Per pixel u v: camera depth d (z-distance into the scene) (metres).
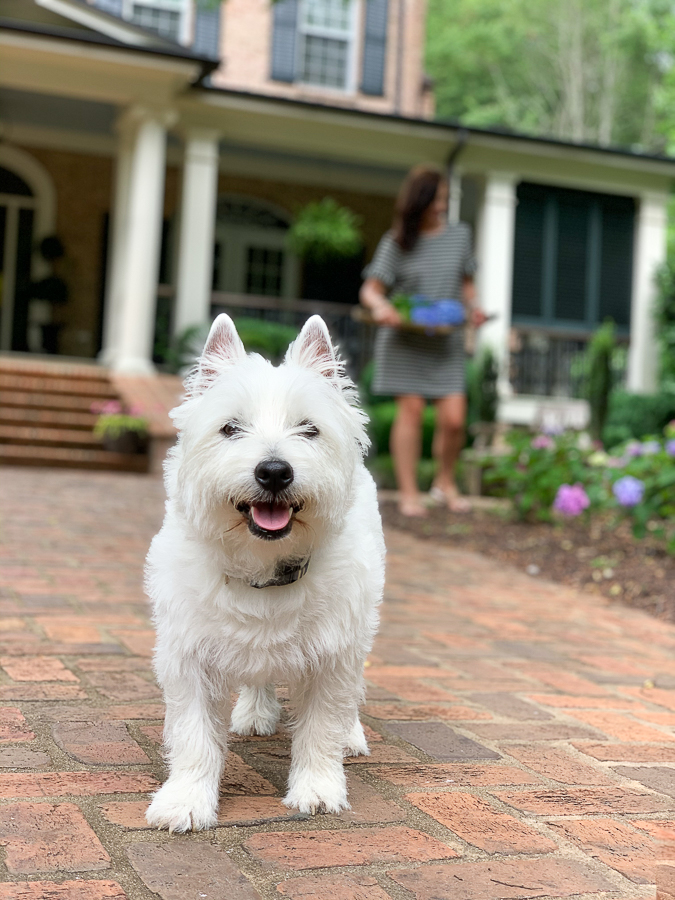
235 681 1.01
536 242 6.87
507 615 2.18
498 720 1.37
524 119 16.56
